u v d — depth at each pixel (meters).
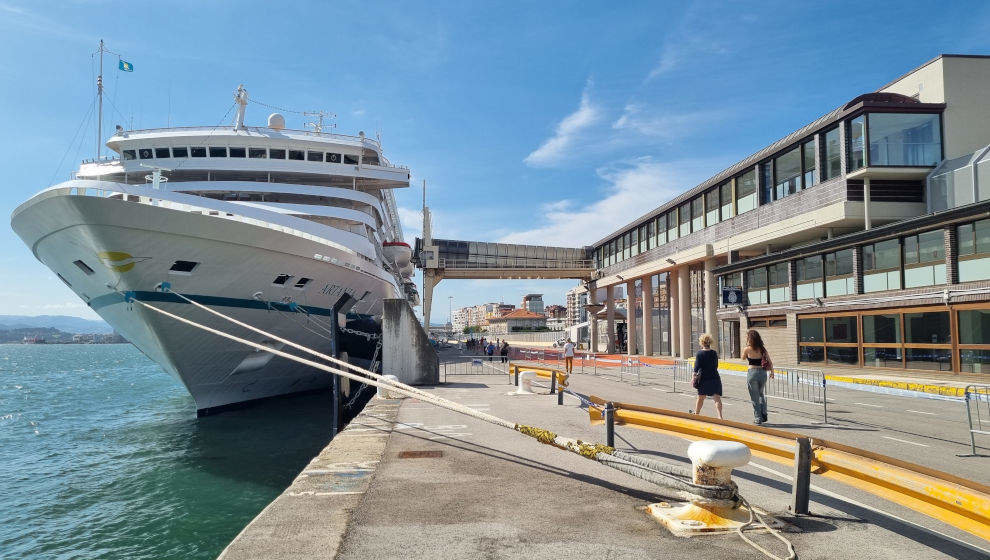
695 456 4.09
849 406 12.93
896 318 19.33
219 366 18.62
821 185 22.73
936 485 3.49
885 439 8.40
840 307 21.69
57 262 16.64
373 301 23.97
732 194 29.66
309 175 25.59
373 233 26.25
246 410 21.50
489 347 40.59
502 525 4.01
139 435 19.84
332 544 3.58
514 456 6.46
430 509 4.38
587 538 3.75
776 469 6.14
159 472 14.20
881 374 19.20
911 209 21.06
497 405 11.44
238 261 16.38
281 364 20.50
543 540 3.70
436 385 15.61
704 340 8.80
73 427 22.80
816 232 24.14
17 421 25.17
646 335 41.34
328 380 23.58
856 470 4.07
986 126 20.77
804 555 3.49
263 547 3.51
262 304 17.80
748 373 9.41
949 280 17.23
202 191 23.33
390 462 6.11
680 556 3.43
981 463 6.76
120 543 9.73
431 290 51.53
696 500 4.14
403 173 25.95
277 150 24.97
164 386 44.94
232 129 24.95
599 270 50.78
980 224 16.44
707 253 31.56
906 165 20.50
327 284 19.56
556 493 4.88
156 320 15.86
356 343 22.64
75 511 11.45
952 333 17.17
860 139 20.92
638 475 4.46
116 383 49.34
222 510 11.37
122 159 24.59
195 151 24.36
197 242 15.33
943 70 20.97
